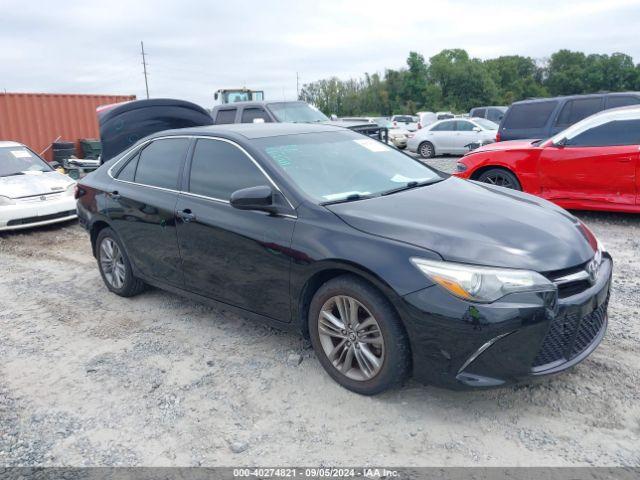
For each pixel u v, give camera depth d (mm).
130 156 5094
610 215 7883
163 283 4695
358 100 77875
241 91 21016
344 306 3328
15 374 3926
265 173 3832
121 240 5031
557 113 9977
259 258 3693
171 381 3699
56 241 8141
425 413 3152
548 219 3467
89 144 15234
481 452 2805
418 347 2988
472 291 2834
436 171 4656
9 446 3080
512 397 3256
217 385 3607
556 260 3021
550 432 2928
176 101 9289
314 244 3361
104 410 3398
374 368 3209
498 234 3131
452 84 84125
